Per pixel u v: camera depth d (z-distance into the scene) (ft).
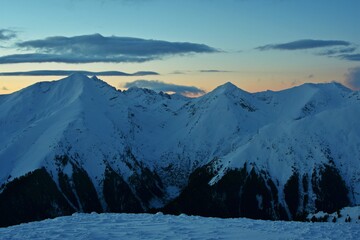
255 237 109.60
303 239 108.17
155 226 121.80
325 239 109.29
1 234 108.99
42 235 107.14
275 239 107.76
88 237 105.50
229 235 111.34
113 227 119.24
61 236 106.22
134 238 106.01
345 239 110.63
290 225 127.24
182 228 118.83
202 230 116.67
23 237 104.99
